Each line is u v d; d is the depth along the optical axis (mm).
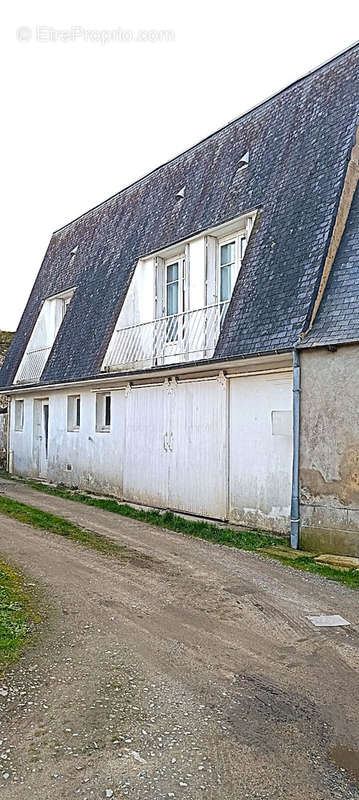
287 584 7508
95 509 13250
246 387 11188
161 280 15359
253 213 12211
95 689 4547
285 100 13180
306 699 4555
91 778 3467
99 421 16266
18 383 20969
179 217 14859
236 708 4371
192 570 8070
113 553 8922
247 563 8508
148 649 5375
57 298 20500
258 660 5238
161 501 13305
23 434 21062
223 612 6418
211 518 11836
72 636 5582
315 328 9383
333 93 11766
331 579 7781
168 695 4520
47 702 4316
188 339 13484
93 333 16344
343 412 8930
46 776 3469
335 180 10430
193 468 12367
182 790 3404
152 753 3742
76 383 16094
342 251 9844
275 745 3904
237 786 3469
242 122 14391
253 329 10539
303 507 9391
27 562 8156
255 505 10875
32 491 16375
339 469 8945
